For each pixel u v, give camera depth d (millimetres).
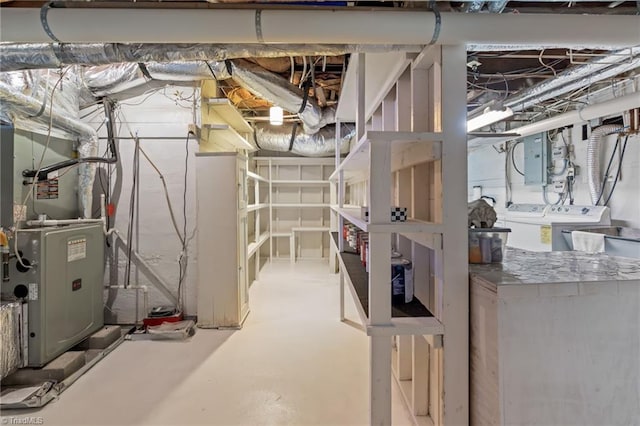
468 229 1605
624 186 3303
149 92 3352
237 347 2854
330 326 3297
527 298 1288
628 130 3133
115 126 3359
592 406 1317
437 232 1486
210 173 3271
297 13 1409
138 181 3381
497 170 5027
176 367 2521
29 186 2576
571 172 3850
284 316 3572
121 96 3350
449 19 1400
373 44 1584
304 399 2123
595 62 2357
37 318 2342
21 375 2312
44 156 2732
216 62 2883
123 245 3391
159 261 3393
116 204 3387
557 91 2867
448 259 1488
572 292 1297
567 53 2408
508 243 4293
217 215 3268
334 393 2184
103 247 3113
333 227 5656
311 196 6543
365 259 2402
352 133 5227
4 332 2186
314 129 4500
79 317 2742
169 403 2088
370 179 1493
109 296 3395
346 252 3055
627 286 1315
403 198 2109
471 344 1482
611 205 3428
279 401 2104
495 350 1310
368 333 1468
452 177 1486
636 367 1323
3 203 2371
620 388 1320
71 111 3072
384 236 1495
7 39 1464
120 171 3381
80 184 3133
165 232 3391
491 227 1694
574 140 3859
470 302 1482
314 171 6512
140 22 1422
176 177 3379
